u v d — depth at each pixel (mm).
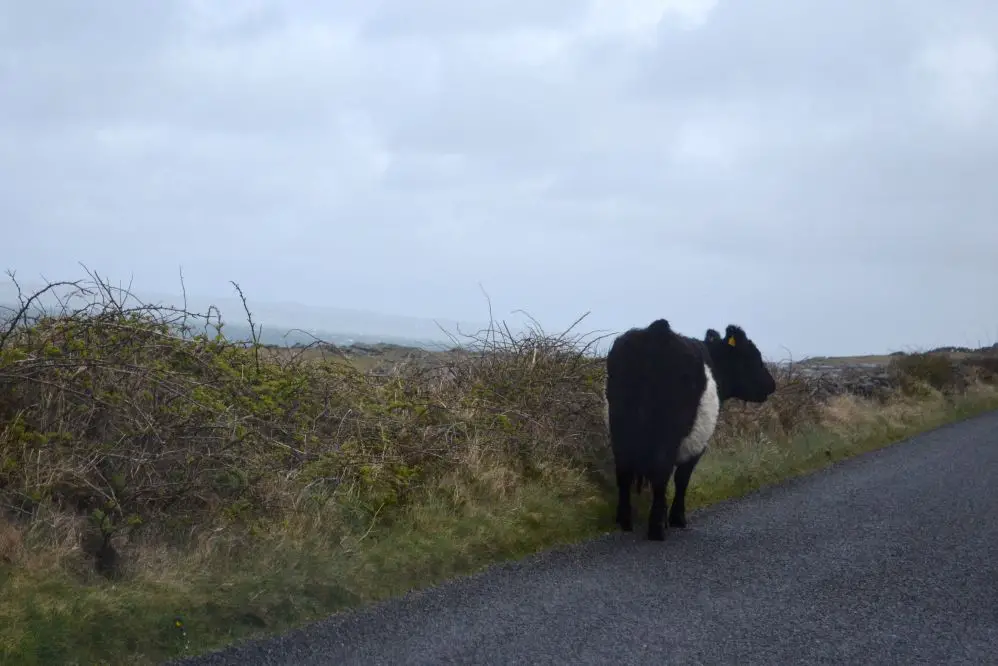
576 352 11242
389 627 5582
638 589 6508
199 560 6043
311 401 8602
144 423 6836
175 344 7781
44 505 6000
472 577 6762
